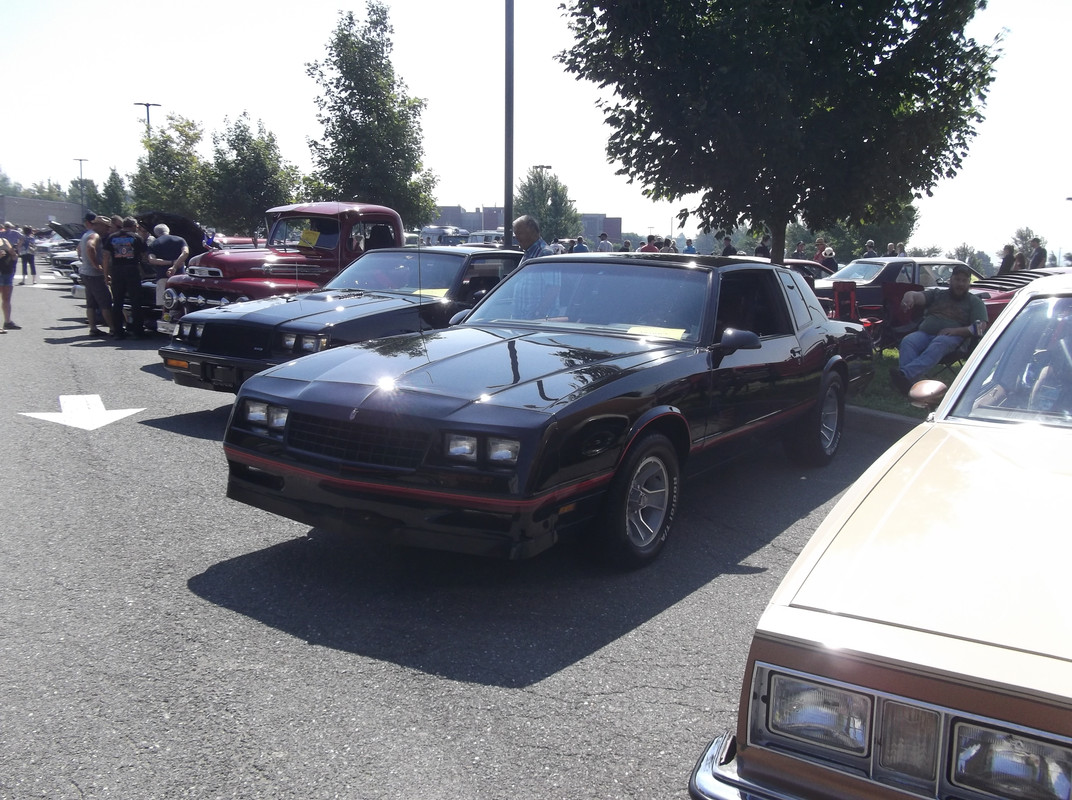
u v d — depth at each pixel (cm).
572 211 4928
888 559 192
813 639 174
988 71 991
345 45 1880
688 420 450
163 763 264
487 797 251
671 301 501
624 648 345
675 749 277
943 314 831
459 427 358
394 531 369
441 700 303
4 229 2695
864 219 1082
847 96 962
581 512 384
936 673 161
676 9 934
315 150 1920
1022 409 283
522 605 383
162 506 511
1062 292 314
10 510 497
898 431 755
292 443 399
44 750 270
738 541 475
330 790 253
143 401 813
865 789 165
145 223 1374
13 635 346
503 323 519
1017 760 153
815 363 602
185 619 363
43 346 1184
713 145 943
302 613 371
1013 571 182
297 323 666
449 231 3812
